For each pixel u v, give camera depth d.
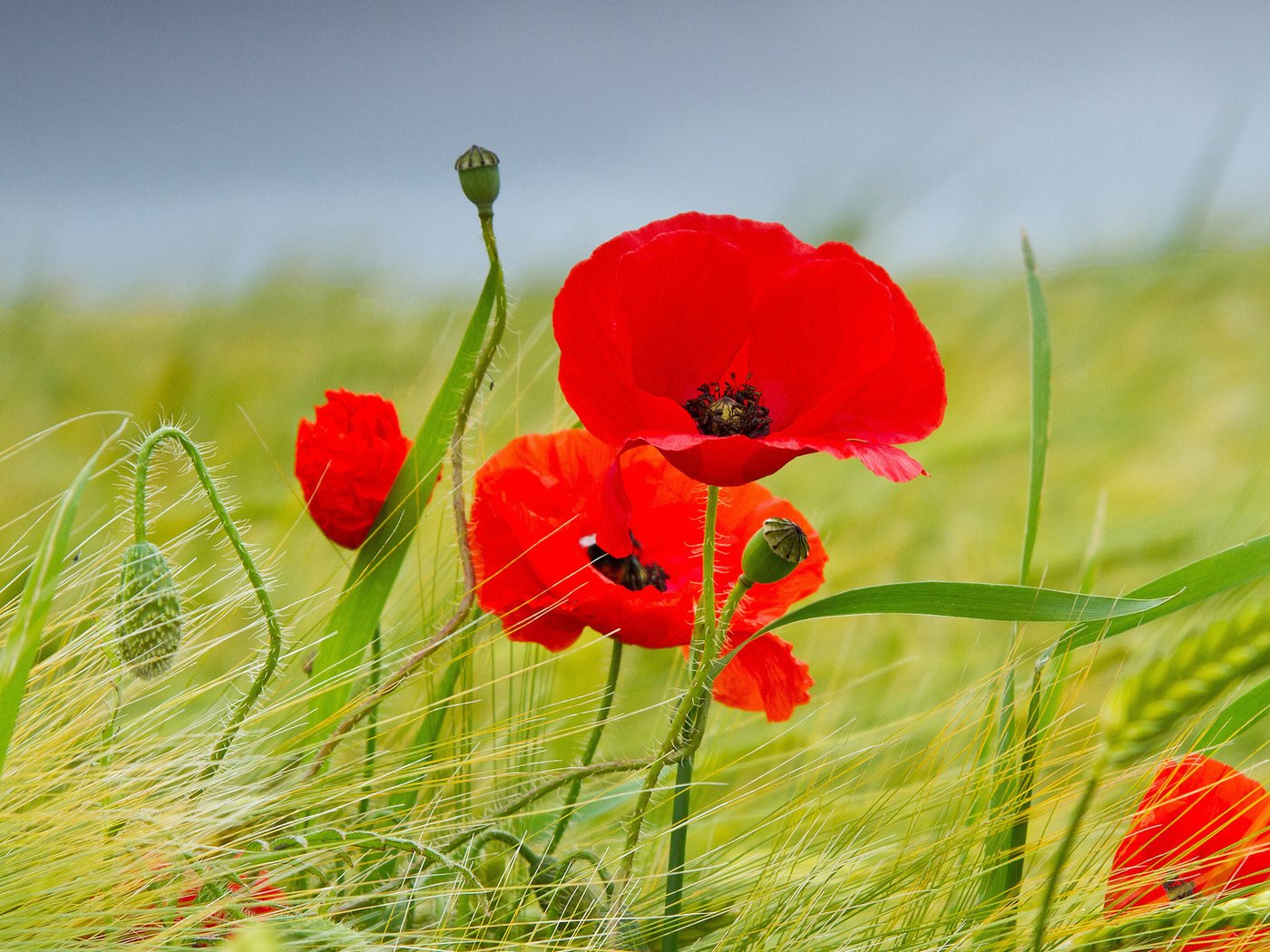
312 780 1.05
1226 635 0.93
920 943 1.04
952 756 1.09
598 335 1.02
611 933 1.04
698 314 1.02
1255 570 1.04
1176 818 1.03
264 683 1.05
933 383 1.01
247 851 1.03
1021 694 1.08
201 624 1.07
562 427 1.19
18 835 1.02
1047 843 1.06
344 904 1.05
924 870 1.05
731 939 1.05
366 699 1.07
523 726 1.12
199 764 1.04
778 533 1.00
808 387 1.03
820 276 1.01
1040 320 1.10
